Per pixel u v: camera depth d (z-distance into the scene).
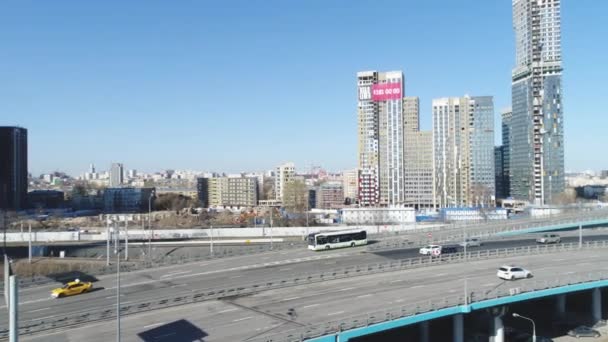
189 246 155.00
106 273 88.25
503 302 64.69
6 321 59.03
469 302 62.53
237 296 68.81
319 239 111.12
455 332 65.31
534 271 81.75
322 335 51.28
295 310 61.06
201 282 78.94
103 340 51.34
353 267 87.88
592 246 105.94
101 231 183.38
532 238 132.12
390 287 72.12
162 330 54.31
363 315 57.91
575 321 78.88
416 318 57.88
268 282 76.12
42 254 157.75
